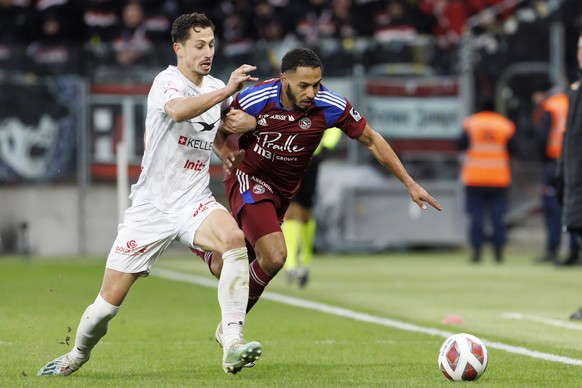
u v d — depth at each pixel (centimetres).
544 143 6188
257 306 4125
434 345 3017
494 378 2391
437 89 7019
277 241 2653
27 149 6744
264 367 2572
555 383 2322
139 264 2398
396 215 7125
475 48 7200
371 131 2622
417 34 7375
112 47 6819
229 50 6862
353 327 3459
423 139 7031
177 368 2555
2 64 6731
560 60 7169
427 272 5794
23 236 6712
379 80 6956
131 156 6806
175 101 2311
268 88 2608
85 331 2381
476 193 6366
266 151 2658
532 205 7312
